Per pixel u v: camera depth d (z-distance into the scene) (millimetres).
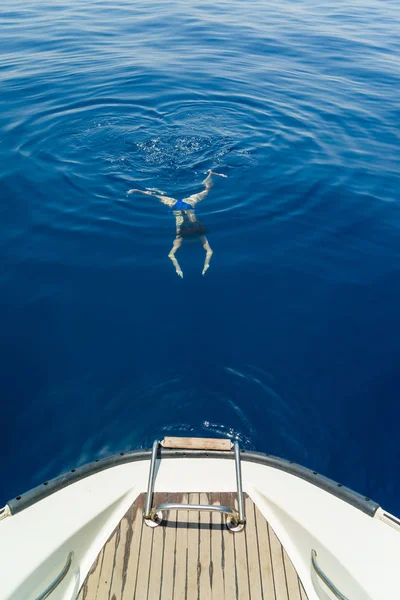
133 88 19984
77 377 8945
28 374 8945
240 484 5637
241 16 31641
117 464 6230
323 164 15445
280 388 8812
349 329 10016
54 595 5090
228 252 11867
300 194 13969
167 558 5422
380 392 8781
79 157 15375
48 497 5738
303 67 23375
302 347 9602
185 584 5223
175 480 6066
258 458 6344
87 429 8133
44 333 9750
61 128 16906
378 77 22531
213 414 8383
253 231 12539
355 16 32875
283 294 10797
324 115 18609
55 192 13727
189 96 19484
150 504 5453
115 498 5844
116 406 8477
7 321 9953
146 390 8742
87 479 6008
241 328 9977
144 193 13664
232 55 24438
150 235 12312
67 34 26750
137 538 5574
